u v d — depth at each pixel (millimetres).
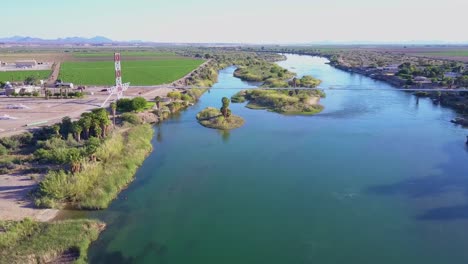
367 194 48781
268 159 61250
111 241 37812
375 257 35906
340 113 94188
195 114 92500
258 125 82625
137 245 37312
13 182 47312
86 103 92625
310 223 41781
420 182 52375
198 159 61031
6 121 72938
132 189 49625
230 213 43906
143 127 74375
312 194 48781
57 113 80625
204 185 51312
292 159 61281
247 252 36531
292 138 72875
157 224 41219
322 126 81750
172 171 55875
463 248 37344
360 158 61750
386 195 48500
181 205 45562
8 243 34594
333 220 42438
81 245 35750
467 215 43531
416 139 72250
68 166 51000
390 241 38438
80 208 43375
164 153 63750
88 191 45469
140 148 62656
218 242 38125
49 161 52656
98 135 63375
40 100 96625
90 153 50844
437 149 66312
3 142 58625
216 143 69625
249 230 40375
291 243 38062
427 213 44031
